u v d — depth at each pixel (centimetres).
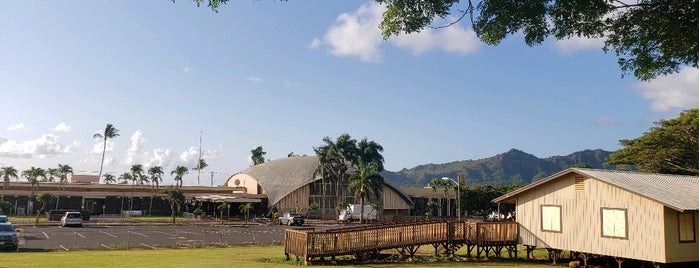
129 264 2184
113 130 11656
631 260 2392
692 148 4888
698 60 1366
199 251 2991
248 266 2195
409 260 2586
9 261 2248
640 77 1471
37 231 4488
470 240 2734
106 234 4281
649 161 5159
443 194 10369
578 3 1266
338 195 9062
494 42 1339
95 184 8200
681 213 2219
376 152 9231
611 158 5650
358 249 2516
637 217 2239
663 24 1259
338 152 8706
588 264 2514
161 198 8631
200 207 8512
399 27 1344
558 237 2581
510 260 2706
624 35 1366
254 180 9744
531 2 1245
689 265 2312
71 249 3025
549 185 2669
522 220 2798
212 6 1233
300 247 2445
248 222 6969
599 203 2406
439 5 1283
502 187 9512
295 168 9681
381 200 9381
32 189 7569
